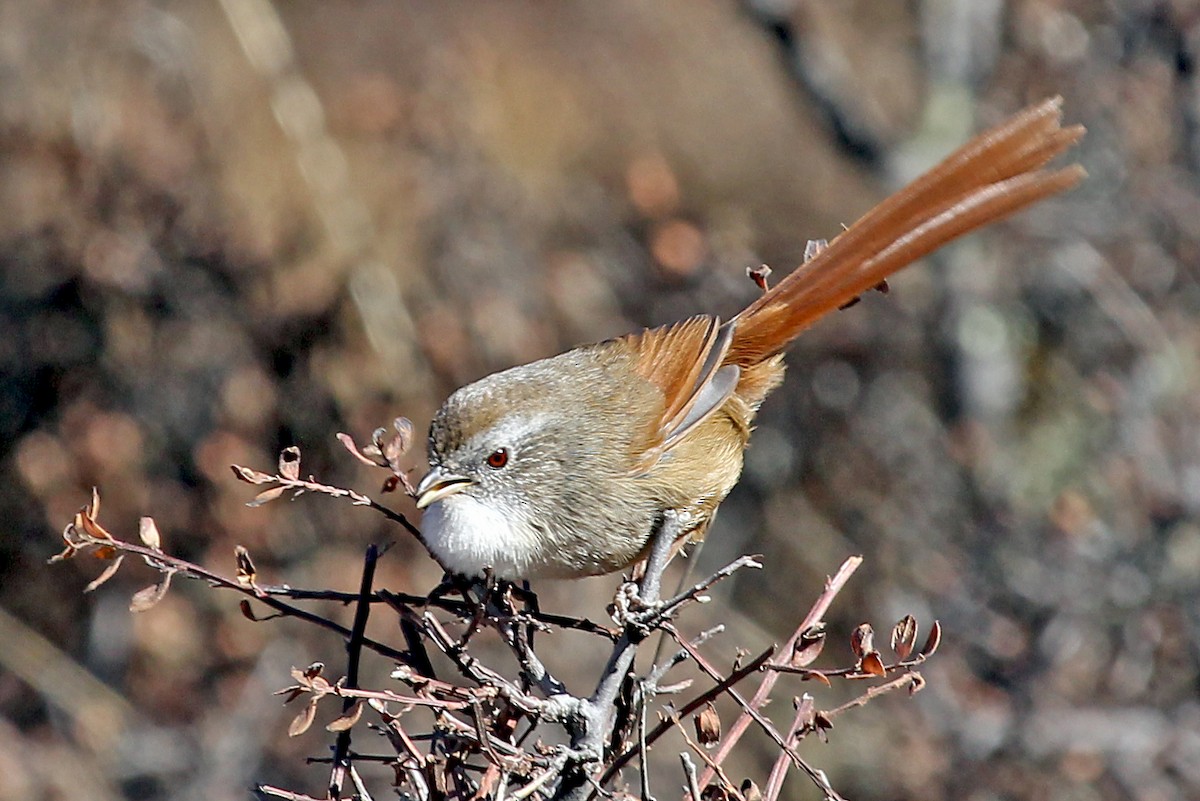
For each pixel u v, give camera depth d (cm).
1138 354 1425
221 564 1359
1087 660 1318
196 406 1417
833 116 1748
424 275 1523
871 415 1555
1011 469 1463
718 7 2030
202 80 1516
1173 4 1488
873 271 773
